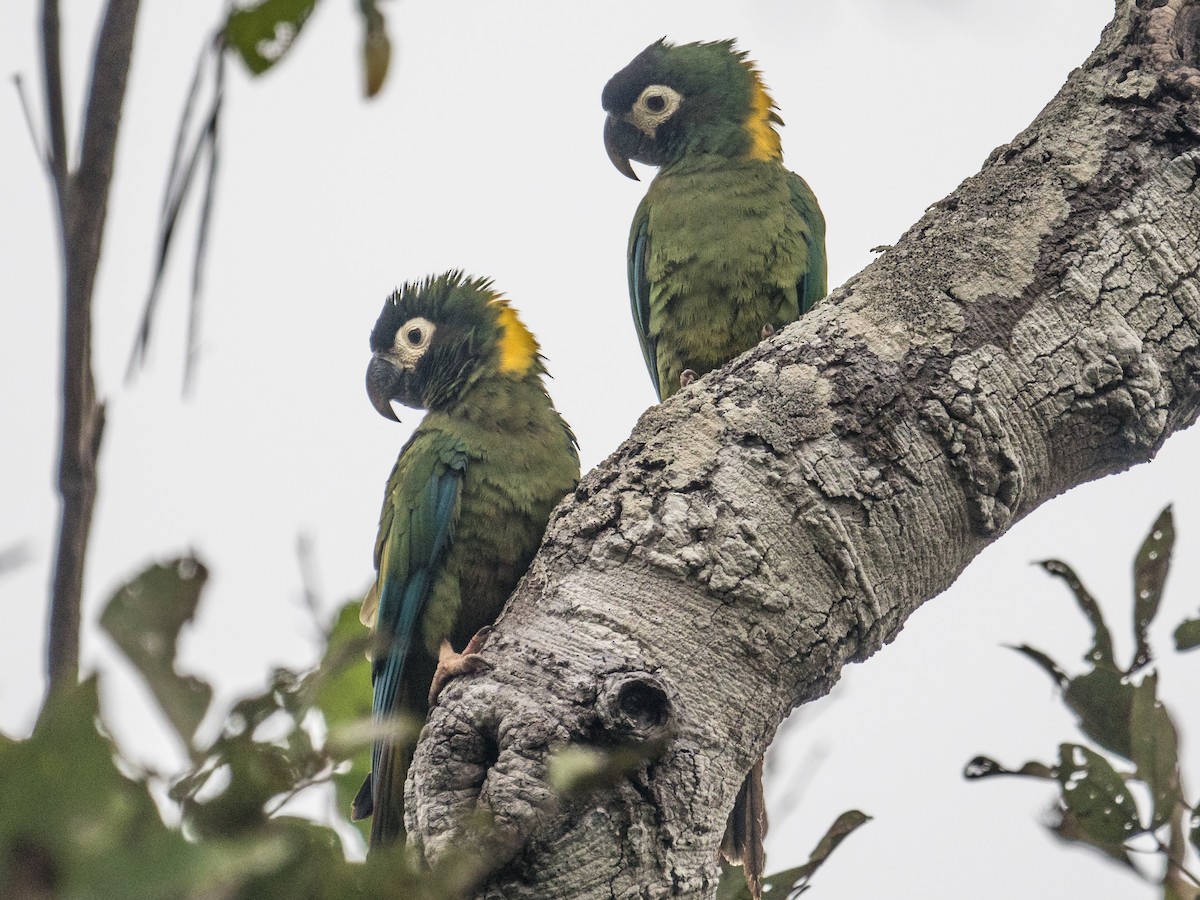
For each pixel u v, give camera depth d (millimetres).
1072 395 6316
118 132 3754
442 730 5789
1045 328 6340
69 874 2617
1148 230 6453
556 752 5547
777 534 6035
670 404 6465
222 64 3646
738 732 5883
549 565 6195
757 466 6125
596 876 5449
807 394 6234
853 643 6168
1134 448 6480
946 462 6199
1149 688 6551
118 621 3156
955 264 6465
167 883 2613
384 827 8234
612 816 5496
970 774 6812
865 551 6098
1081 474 6625
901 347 6312
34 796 2682
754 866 7320
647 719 5574
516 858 5430
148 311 3742
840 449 6137
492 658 5922
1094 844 6629
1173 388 6488
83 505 3689
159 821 2766
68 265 3715
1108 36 7000
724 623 5934
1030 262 6426
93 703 2746
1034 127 6867
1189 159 6539
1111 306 6371
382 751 8062
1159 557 6621
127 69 3758
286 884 3125
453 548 9461
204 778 3127
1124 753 6676
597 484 6344
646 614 5910
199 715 3174
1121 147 6613
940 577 6340
